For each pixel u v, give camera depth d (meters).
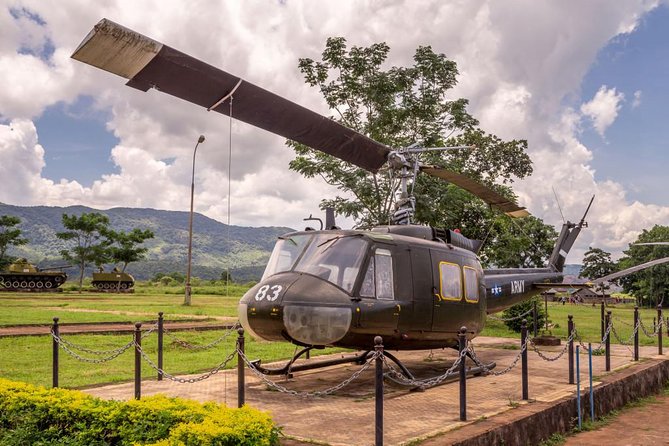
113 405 6.06
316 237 9.26
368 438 6.26
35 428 6.07
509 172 25.27
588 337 18.89
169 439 5.10
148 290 70.06
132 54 6.54
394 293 9.19
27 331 17.67
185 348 14.67
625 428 8.84
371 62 21.31
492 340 17.53
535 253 30.02
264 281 8.90
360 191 20.42
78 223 75.44
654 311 50.84
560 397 8.70
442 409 7.84
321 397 8.60
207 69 7.00
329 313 8.21
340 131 9.02
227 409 5.78
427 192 21.28
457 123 22.12
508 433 6.98
